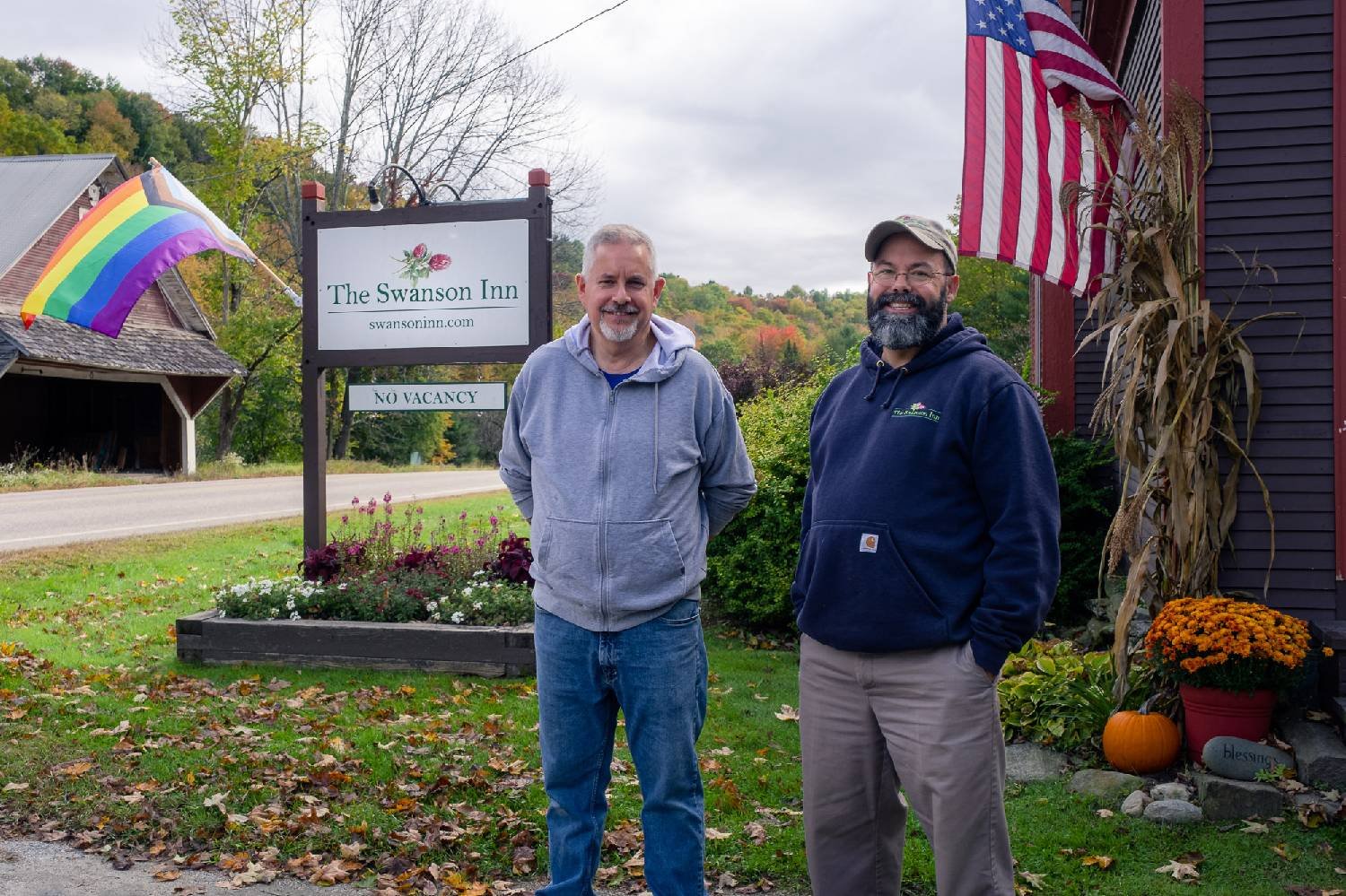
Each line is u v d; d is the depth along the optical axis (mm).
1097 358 8820
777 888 3535
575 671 2922
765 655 7020
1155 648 4457
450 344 7336
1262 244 4824
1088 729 4707
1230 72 4871
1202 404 4664
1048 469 2561
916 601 2561
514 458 3199
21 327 22594
